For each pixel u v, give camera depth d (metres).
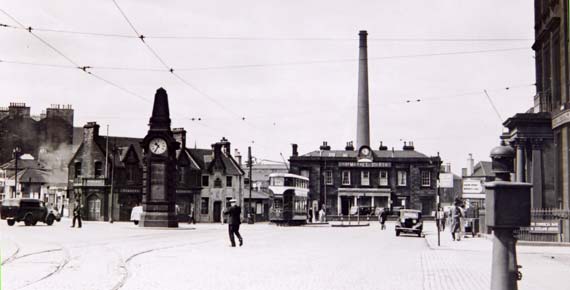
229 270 15.73
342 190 86.12
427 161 86.88
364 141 96.19
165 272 15.04
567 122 32.12
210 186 76.69
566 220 29.34
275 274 14.99
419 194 86.62
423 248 26.78
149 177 45.41
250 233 39.97
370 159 87.12
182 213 74.00
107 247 23.31
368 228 56.47
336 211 86.12
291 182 59.16
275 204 58.03
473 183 28.28
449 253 23.56
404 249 25.94
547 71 38.75
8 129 60.28
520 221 8.60
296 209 60.16
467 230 39.22
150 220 45.09
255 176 115.81
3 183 64.44
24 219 44.09
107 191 69.88
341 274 15.26
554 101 35.94
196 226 55.47
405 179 87.19
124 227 45.47
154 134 45.38
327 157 86.81
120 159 71.94
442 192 98.31
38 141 62.62
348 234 41.38
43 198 67.75
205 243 27.62
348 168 86.88
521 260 20.66
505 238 8.74
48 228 40.50
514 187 8.66
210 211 76.31
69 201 71.62
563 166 32.78
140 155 73.75
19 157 61.34
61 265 16.25
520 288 12.83
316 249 24.75
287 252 22.72
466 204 41.00
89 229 40.31
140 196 71.38
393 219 85.25
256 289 12.09
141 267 16.25
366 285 13.09
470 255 22.58
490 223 8.78
